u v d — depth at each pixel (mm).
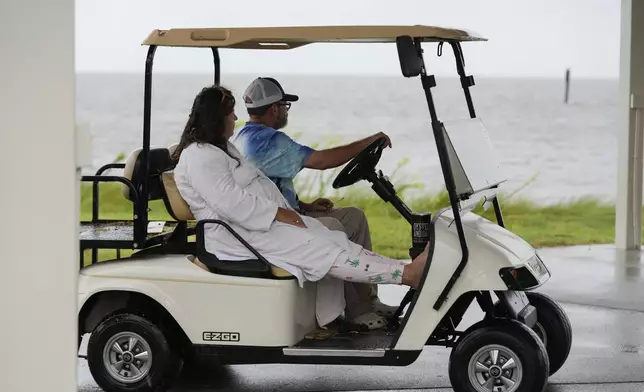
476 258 10695
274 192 11977
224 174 11445
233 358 11227
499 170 11781
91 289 11227
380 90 59219
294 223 11438
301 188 33469
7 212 6746
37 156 6727
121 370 11422
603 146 58500
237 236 11164
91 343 11398
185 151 11648
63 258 6797
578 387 12328
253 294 11062
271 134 12469
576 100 67125
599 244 25812
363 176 11758
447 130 10609
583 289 18969
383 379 12742
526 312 11391
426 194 37750
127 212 31812
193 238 17359
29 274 6801
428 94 10445
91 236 11891
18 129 6699
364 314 12000
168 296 11172
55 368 6863
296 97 12930
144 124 11398
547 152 56281
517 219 33188
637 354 14039
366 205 32688
